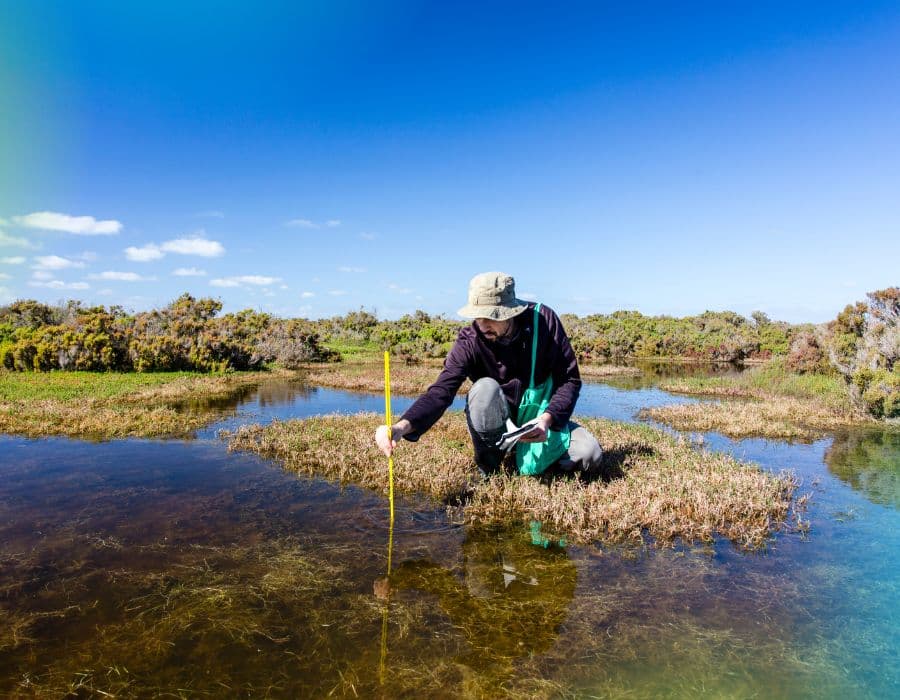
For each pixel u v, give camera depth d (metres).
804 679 2.43
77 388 11.30
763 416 9.60
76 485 4.97
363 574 3.34
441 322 39.03
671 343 32.31
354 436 6.64
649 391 14.43
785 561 3.61
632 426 7.70
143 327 17.86
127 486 4.95
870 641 2.72
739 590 3.22
